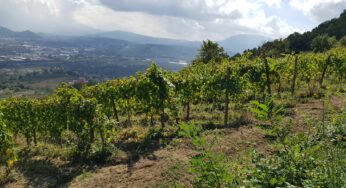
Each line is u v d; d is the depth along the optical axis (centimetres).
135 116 1944
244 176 513
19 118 1542
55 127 1447
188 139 1188
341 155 560
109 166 1072
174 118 1568
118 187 903
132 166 1034
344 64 2064
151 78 1427
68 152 1196
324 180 486
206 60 4403
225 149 1024
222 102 1886
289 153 526
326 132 679
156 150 1145
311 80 2164
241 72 1822
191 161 452
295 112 1311
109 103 1688
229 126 1338
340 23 7631
